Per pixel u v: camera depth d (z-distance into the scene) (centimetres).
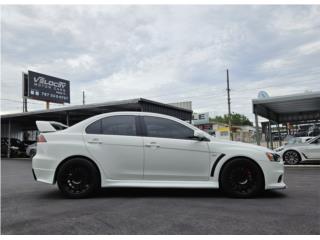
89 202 542
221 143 590
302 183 757
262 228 390
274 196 583
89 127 605
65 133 601
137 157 584
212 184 577
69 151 584
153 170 584
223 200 547
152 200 550
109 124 607
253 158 570
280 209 481
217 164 578
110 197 582
